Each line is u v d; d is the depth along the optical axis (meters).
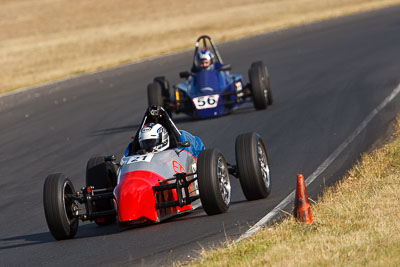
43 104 95.56
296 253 23.17
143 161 32.75
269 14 192.25
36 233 35.91
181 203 31.00
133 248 28.34
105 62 134.38
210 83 66.75
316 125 56.84
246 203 35.03
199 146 38.72
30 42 184.12
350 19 154.88
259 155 35.44
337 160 43.88
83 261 27.55
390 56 94.81
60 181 31.94
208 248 26.12
